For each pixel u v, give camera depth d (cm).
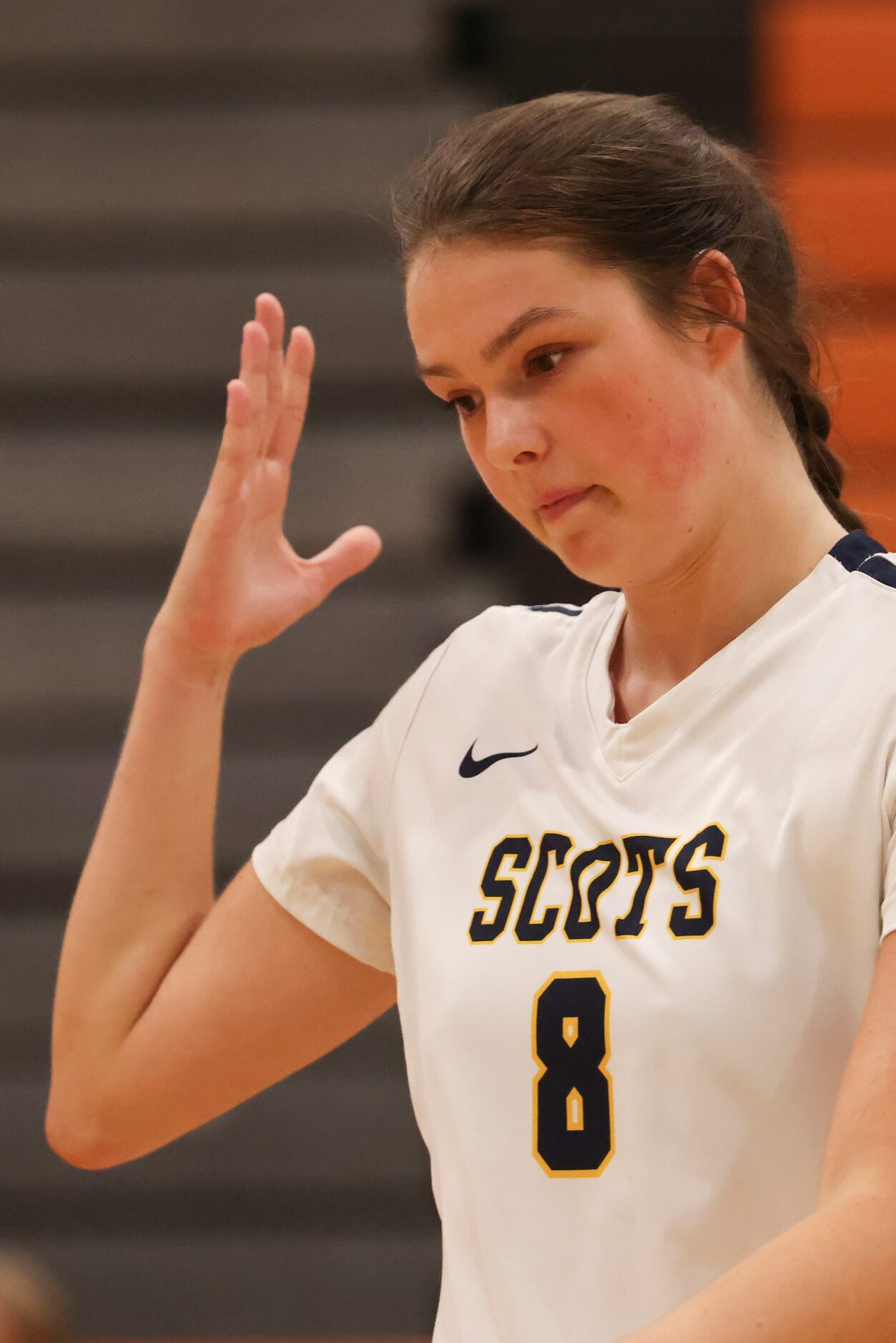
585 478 328
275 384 417
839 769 312
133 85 1113
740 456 342
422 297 331
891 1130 270
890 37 1055
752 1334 259
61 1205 1018
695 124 362
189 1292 995
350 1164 1012
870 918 305
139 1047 401
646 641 365
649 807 337
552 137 328
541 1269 324
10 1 1106
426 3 1098
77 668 1067
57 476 1082
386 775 396
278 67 1106
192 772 415
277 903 400
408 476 1067
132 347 1097
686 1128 310
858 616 331
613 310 322
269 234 1104
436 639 1055
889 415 1009
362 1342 989
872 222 1038
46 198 1102
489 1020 337
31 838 1052
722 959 311
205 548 405
